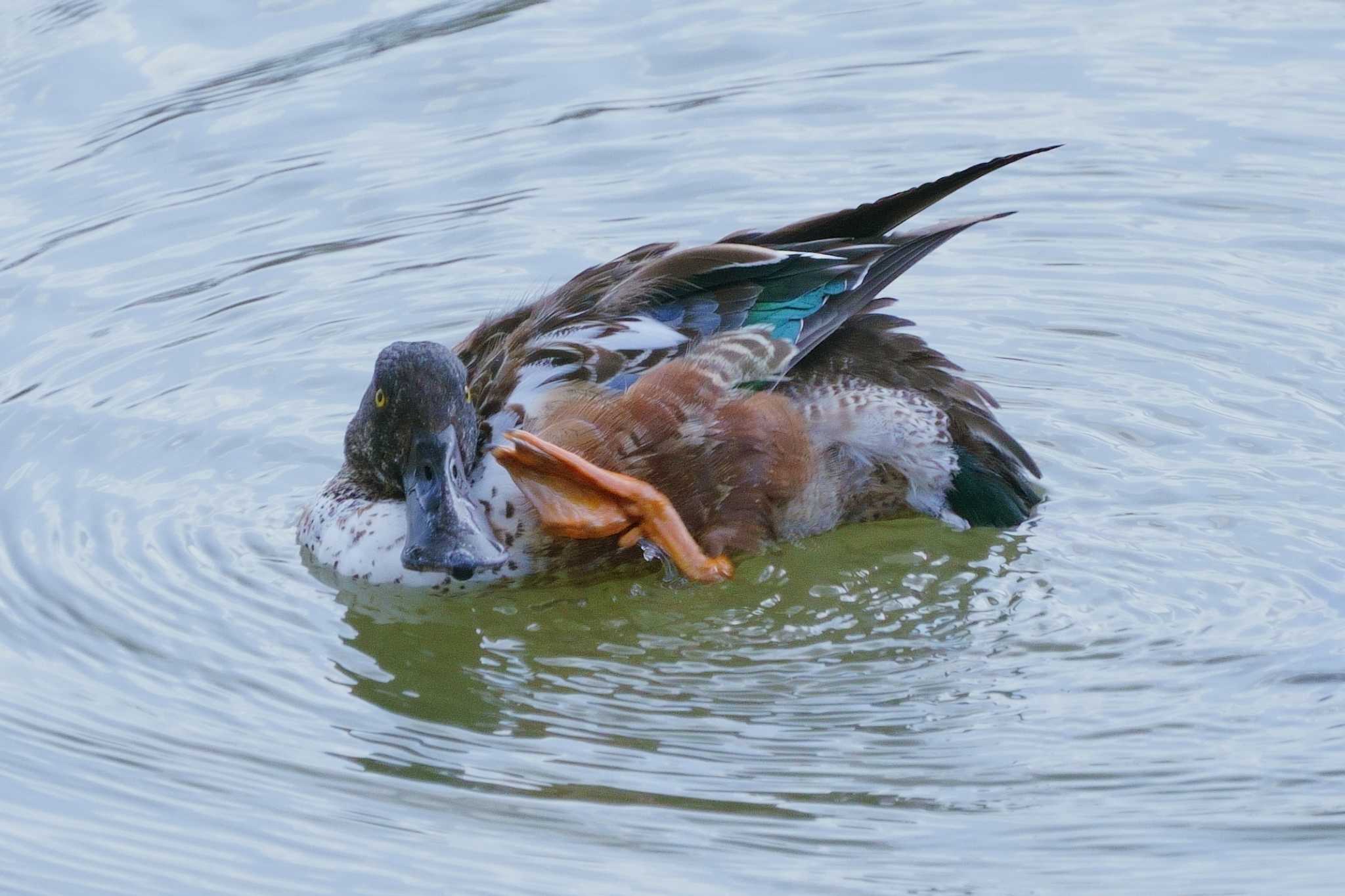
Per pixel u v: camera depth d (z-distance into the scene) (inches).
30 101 679.1
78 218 611.2
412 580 422.0
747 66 706.2
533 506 420.2
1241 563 407.2
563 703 368.5
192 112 670.5
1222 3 739.4
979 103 674.2
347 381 522.9
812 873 305.6
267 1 756.0
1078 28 727.1
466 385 431.2
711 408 427.8
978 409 448.8
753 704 364.8
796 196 617.6
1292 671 361.4
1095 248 585.6
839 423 441.4
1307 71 679.1
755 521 435.5
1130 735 342.0
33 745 353.7
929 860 308.3
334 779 341.1
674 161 642.8
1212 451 461.4
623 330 438.3
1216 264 568.7
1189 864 304.0
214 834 324.5
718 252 449.1
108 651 389.4
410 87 689.6
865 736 347.9
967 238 597.6
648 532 417.1
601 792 332.5
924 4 754.8
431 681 379.9
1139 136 645.3
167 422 497.7
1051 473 456.8
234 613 408.2
